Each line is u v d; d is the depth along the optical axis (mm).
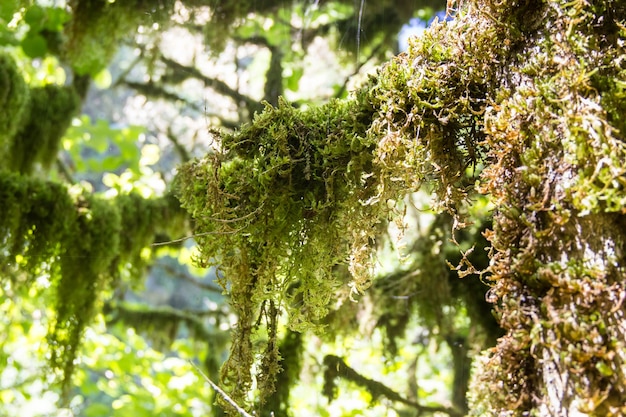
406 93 920
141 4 2191
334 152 995
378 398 2283
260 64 3301
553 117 725
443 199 943
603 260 670
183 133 4082
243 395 1027
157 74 3068
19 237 1978
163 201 2453
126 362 3529
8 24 2574
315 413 3158
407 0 2381
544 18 784
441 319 2152
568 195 686
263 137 1041
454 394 2371
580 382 647
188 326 3227
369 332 2244
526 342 699
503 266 747
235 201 1065
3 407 4703
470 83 904
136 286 2580
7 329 3340
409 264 2242
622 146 669
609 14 750
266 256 1033
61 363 2094
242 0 2283
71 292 2072
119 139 3721
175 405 3576
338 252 1033
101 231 2096
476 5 873
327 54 3037
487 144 864
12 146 2502
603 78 720
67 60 2725
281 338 2186
